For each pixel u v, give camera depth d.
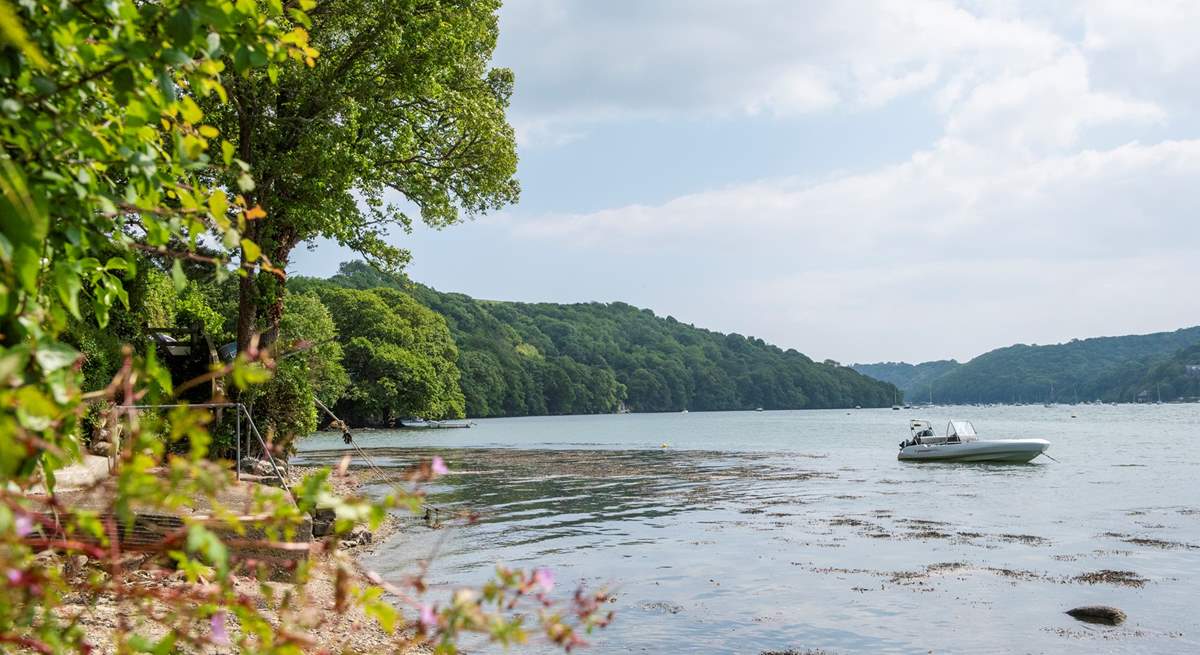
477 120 26.33
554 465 48.16
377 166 25.58
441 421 138.00
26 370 2.33
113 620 6.98
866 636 12.11
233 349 23.38
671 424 133.00
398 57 23.41
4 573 2.02
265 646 2.60
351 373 99.62
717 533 21.94
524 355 190.38
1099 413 197.75
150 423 2.34
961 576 16.19
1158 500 28.38
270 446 3.82
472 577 15.77
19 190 2.02
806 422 143.38
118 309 18.12
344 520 2.72
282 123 22.08
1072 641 11.85
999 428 108.06
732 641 11.84
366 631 9.35
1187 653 11.31
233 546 2.56
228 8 2.82
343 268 178.62
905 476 39.16
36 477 2.51
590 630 2.89
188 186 3.14
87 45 2.63
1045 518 24.19
